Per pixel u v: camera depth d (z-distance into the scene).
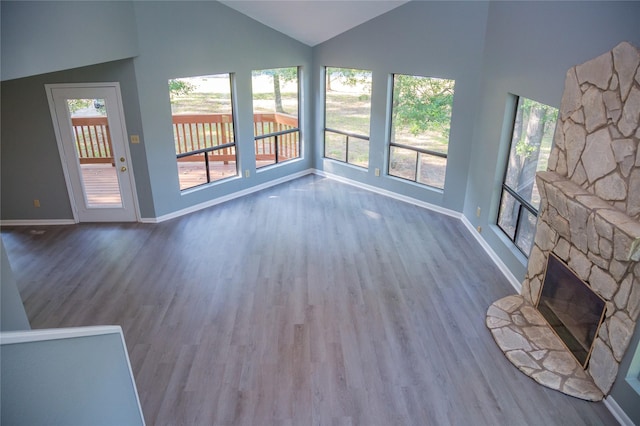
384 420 2.79
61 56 3.69
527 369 3.18
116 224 5.75
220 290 4.23
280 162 7.31
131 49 4.83
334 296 4.13
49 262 4.75
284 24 6.11
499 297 4.09
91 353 1.70
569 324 3.32
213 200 6.41
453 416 2.82
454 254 4.95
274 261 4.78
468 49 5.12
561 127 3.38
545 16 3.61
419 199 6.34
